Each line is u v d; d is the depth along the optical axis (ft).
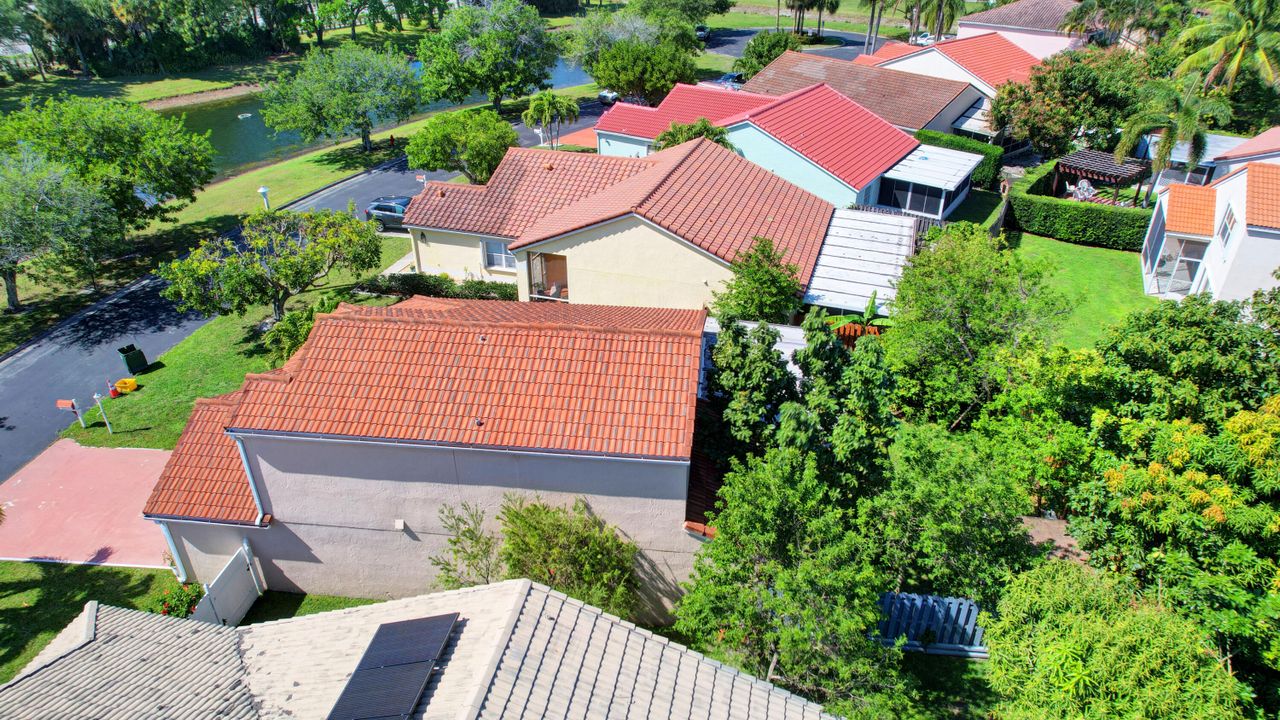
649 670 44.11
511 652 41.83
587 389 61.72
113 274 137.59
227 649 51.75
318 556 68.90
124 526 80.64
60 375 107.55
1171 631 42.55
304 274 105.09
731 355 62.85
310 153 215.51
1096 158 160.15
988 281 80.64
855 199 125.08
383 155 206.39
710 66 296.92
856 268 99.40
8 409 100.42
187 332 118.32
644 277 98.32
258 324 118.73
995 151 162.09
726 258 93.15
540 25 237.04
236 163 212.02
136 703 45.06
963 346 79.10
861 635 49.03
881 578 50.98
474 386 62.59
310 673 47.80
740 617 50.75
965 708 57.67
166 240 152.05
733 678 45.75
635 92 218.59
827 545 50.26
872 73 181.37
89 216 121.80
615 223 96.27
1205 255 116.78
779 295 87.71
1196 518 53.31
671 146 136.56
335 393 62.95
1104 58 170.50
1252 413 58.85
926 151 145.18
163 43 309.01
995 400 75.25
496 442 59.26
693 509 62.49
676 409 60.23
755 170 116.16
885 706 47.91
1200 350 66.54
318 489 64.90
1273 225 101.50
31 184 117.39
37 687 45.37
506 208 125.39
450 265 130.41
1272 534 53.16
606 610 57.67
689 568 63.98
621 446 58.34
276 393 63.36
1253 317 78.89
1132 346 68.08
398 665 43.55
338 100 194.39
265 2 335.47
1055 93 164.96
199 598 67.00
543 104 188.44
